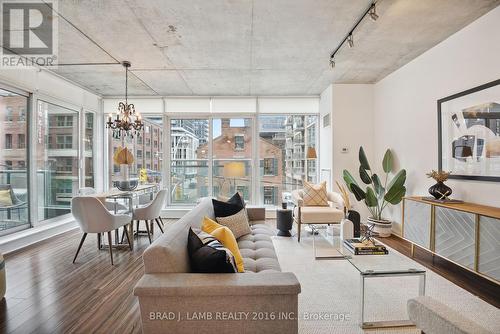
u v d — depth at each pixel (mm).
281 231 4465
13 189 3895
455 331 1062
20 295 2473
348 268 3057
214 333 1492
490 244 2340
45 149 4492
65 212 4980
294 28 3094
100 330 1964
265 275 1586
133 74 4625
